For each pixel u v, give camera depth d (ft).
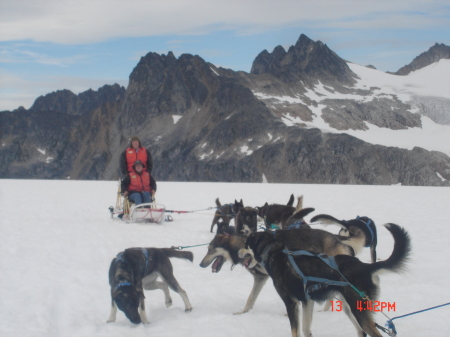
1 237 32.32
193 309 19.48
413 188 105.29
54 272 23.81
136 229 38.83
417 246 30.81
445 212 51.19
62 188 91.35
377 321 17.66
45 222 40.93
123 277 17.69
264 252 17.34
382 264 14.71
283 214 29.04
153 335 16.48
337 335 16.58
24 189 86.07
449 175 436.35
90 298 20.33
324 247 19.79
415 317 17.92
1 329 16.30
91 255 28.14
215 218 38.50
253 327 17.46
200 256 29.17
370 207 57.26
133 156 45.27
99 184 108.88
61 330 16.90
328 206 58.65
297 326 16.01
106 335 16.38
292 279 16.02
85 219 44.39
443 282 22.30
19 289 20.56
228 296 21.38
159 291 22.30
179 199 69.15
